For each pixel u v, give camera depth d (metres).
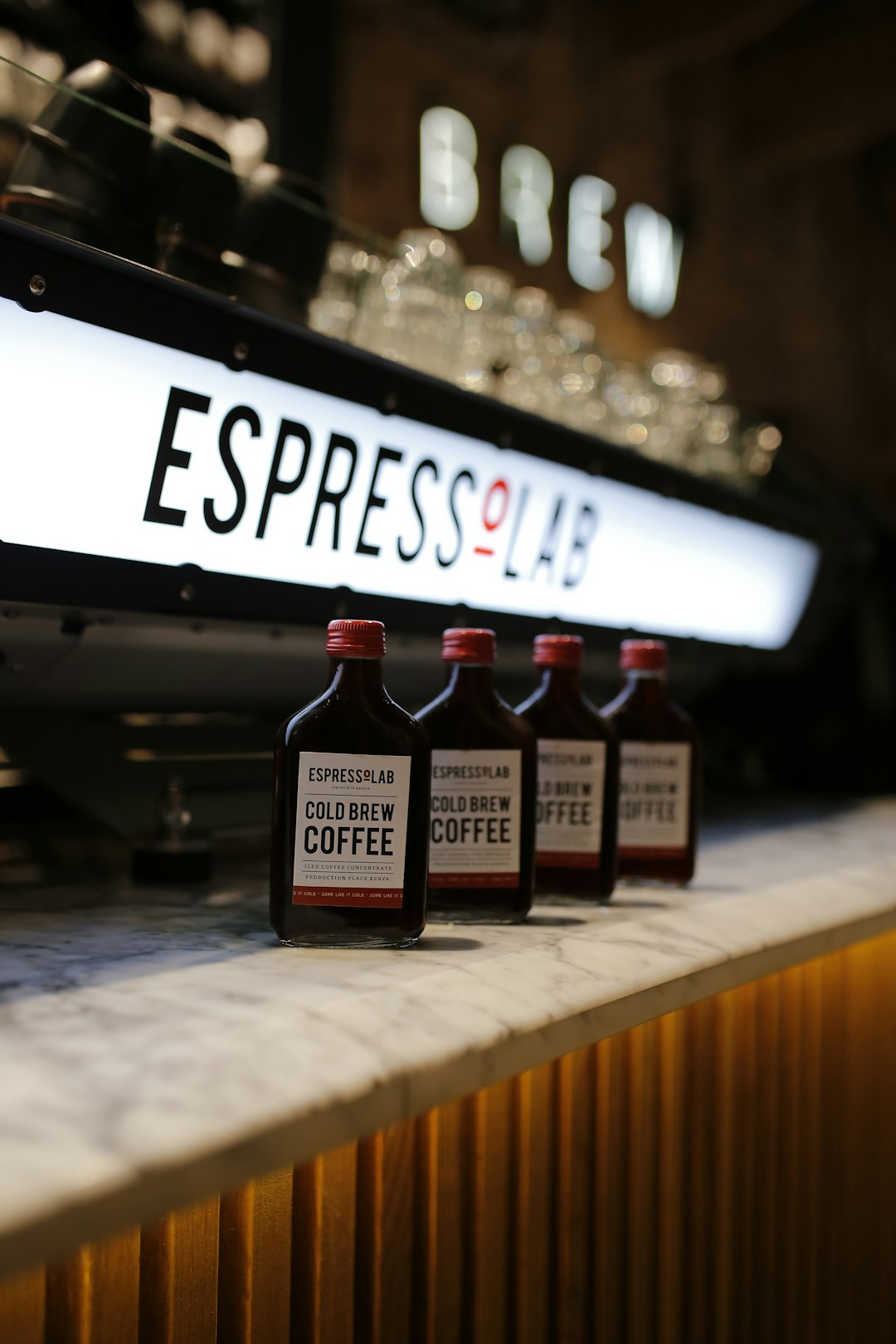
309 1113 0.56
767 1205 1.24
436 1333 0.89
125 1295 0.69
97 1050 0.59
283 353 1.03
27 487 0.89
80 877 1.22
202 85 2.04
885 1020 1.47
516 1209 0.97
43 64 1.67
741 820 1.90
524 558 1.41
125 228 1.02
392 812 0.85
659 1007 0.84
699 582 1.79
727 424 1.90
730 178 6.44
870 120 5.93
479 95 5.09
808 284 7.05
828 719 2.33
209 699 1.27
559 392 1.57
